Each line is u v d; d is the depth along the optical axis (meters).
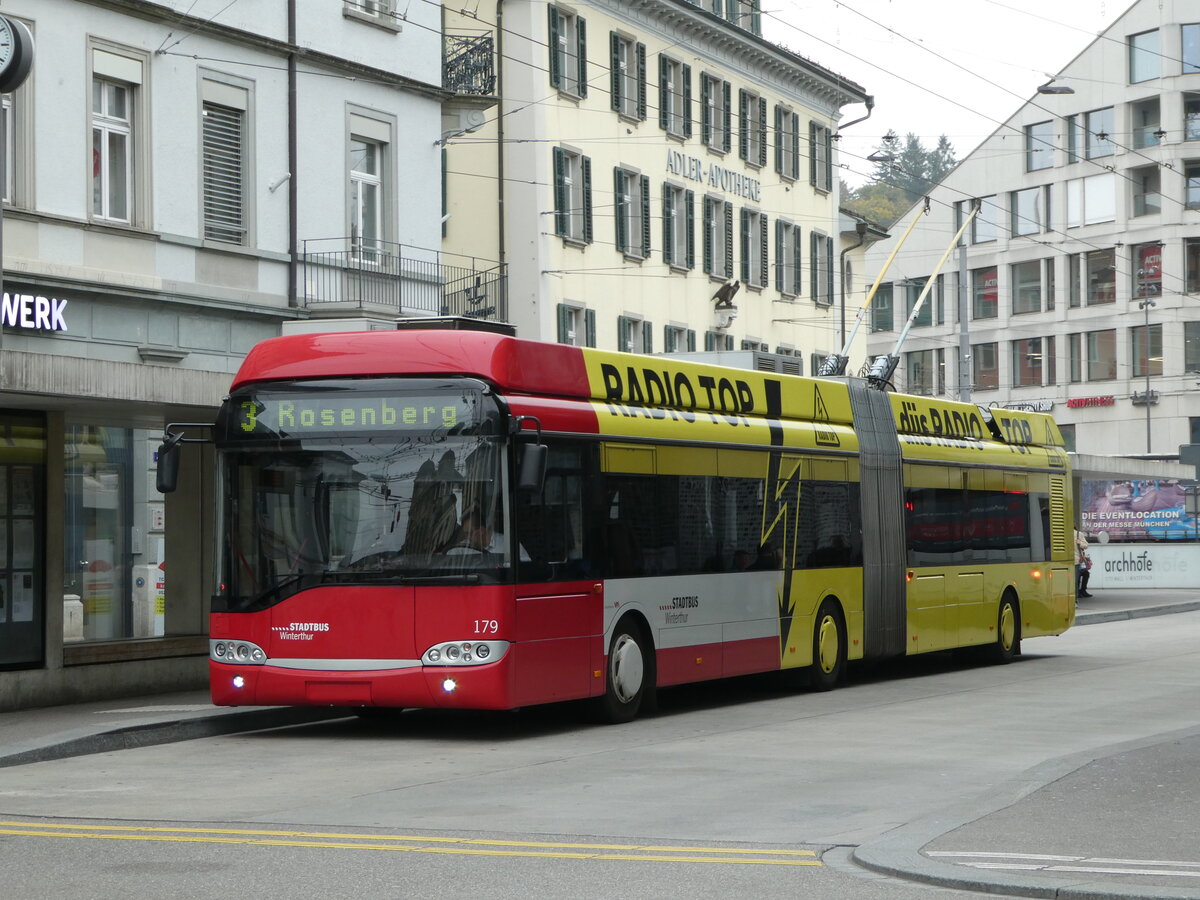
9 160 22.77
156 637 20.84
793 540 19.64
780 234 54.09
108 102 24.47
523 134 41.38
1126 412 78.50
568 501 15.67
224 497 15.37
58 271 23.12
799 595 19.70
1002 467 25.30
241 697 15.15
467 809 11.04
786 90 54.41
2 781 12.80
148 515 21.38
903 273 88.44
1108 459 48.03
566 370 15.93
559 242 42.09
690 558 17.59
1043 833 9.62
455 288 35.22
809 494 20.05
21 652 18.11
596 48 43.81
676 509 17.39
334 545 14.99
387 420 15.02
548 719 17.12
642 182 45.97
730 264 50.69
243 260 26.45
